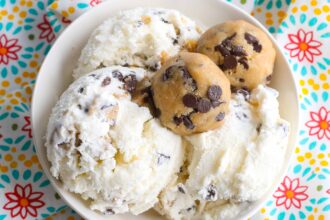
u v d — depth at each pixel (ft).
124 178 1.12
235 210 1.20
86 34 1.30
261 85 1.22
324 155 1.39
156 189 1.15
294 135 1.25
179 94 1.12
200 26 1.34
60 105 1.15
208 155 1.15
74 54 1.29
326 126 1.40
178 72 1.13
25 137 1.36
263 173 1.16
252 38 1.22
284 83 1.28
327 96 1.41
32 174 1.34
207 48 1.21
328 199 1.36
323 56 1.43
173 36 1.26
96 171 1.12
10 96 1.39
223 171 1.15
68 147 1.11
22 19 1.45
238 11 1.31
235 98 1.20
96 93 1.13
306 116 1.41
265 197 1.20
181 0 1.33
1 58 1.43
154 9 1.28
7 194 1.33
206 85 1.12
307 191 1.37
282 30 1.43
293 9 1.44
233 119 1.18
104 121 1.11
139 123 1.13
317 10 1.43
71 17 1.41
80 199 1.19
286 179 1.38
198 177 1.16
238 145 1.16
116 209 1.17
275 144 1.17
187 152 1.19
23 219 1.32
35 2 1.45
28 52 1.44
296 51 1.43
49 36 1.44
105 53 1.23
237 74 1.21
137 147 1.12
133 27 1.23
